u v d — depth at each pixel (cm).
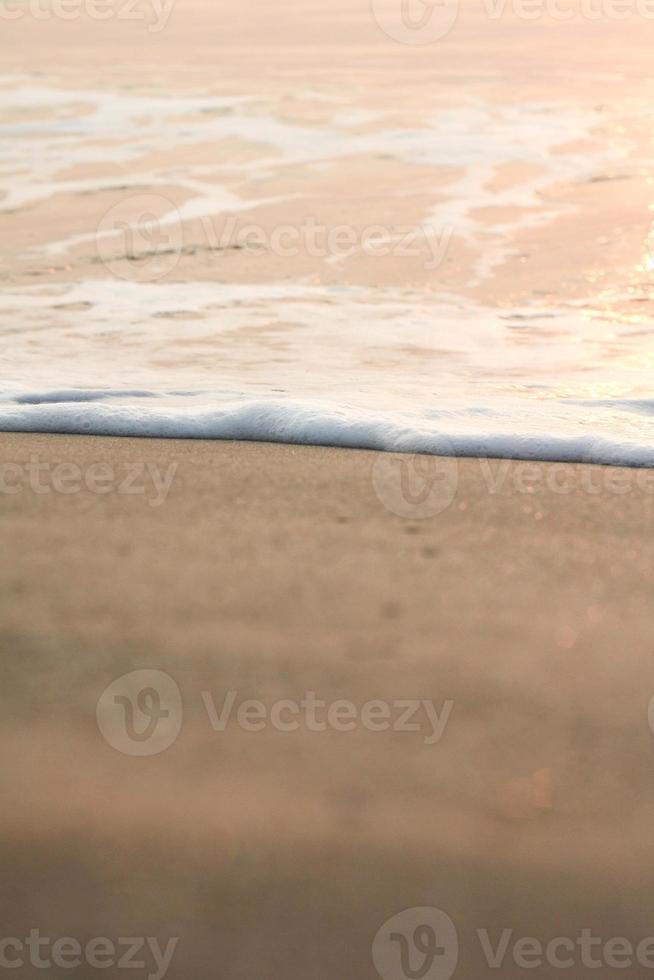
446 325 1075
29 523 527
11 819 265
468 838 262
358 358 973
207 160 1759
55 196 1570
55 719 315
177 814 268
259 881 247
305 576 448
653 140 1809
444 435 729
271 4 3656
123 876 248
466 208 1483
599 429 757
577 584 446
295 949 232
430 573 455
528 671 355
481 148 1784
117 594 423
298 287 1205
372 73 2455
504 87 2247
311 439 751
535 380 902
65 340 1026
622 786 284
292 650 370
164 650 368
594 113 2008
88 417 786
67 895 242
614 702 332
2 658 359
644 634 389
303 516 545
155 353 988
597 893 246
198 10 3622
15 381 892
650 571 464
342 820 267
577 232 1372
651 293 1160
